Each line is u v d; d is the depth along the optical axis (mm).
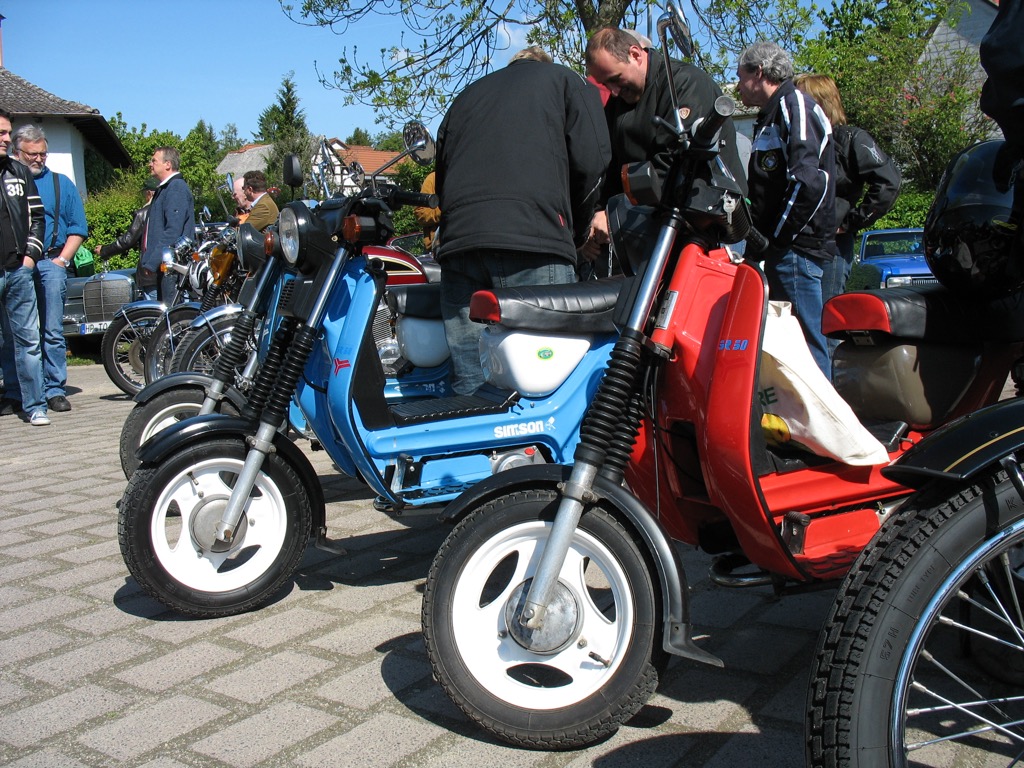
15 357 7664
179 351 6012
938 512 1820
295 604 3584
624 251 2789
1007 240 2762
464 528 2461
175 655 3152
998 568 2199
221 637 3295
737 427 2416
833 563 2596
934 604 1768
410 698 2789
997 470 1831
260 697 2828
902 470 1879
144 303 8898
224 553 3410
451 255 3775
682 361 2561
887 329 2826
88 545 4430
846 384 3033
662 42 2369
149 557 3305
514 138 3666
